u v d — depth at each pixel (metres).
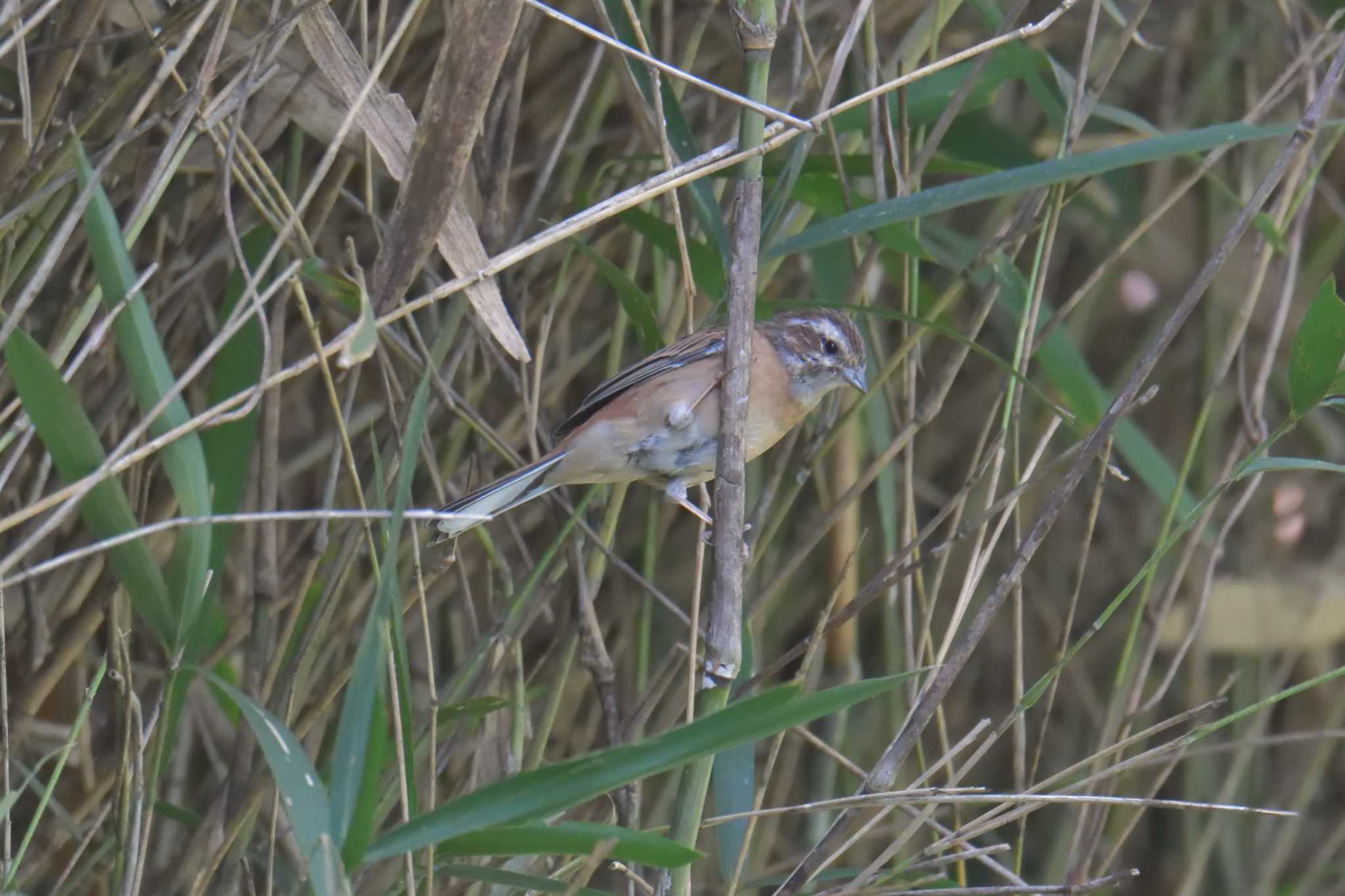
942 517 7.14
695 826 6.02
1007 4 10.74
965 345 7.41
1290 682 12.63
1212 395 8.11
